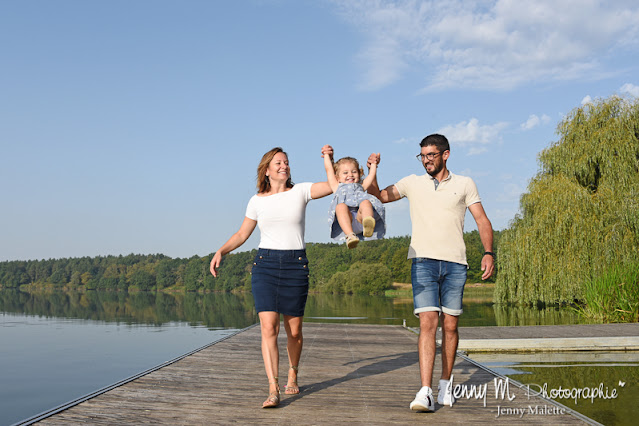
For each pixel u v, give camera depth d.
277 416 2.99
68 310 36.50
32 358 11.99
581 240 14.61
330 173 3.52
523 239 15.55
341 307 26.91
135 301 54.84
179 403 3.28
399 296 51.06
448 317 3.34
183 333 18.05
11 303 50.12
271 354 3.27
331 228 3.41
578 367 6.21
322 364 5.09
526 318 13.65
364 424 2.82
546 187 16.00
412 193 3.48
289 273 3.37
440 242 3.31
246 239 3.63
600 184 15.76
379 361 5.30
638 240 14.20
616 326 9.46
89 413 2.99
